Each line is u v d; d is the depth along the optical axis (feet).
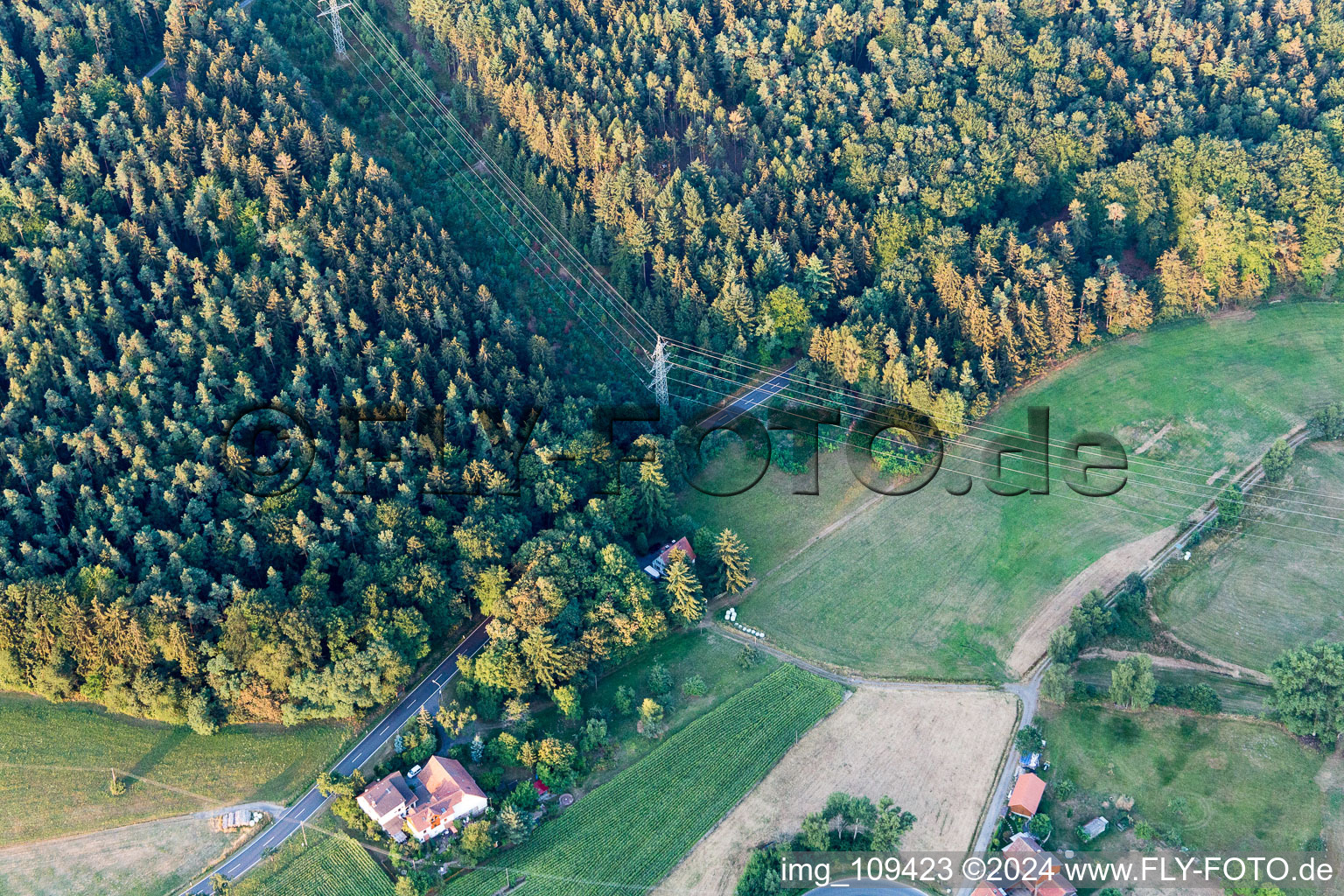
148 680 571.28
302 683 569.23
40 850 537.65
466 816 539.29
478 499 644.27
